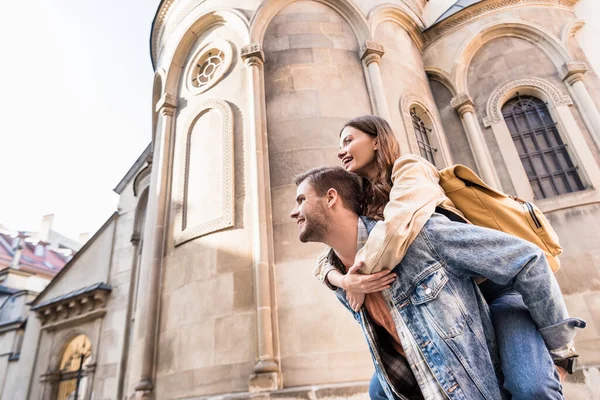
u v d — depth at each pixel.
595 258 6.91
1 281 19.58
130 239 13.16
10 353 14.32
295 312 5.24
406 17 9.58
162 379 5.73
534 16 9.67
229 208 6.20
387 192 1.40
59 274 14.66
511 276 1.06
